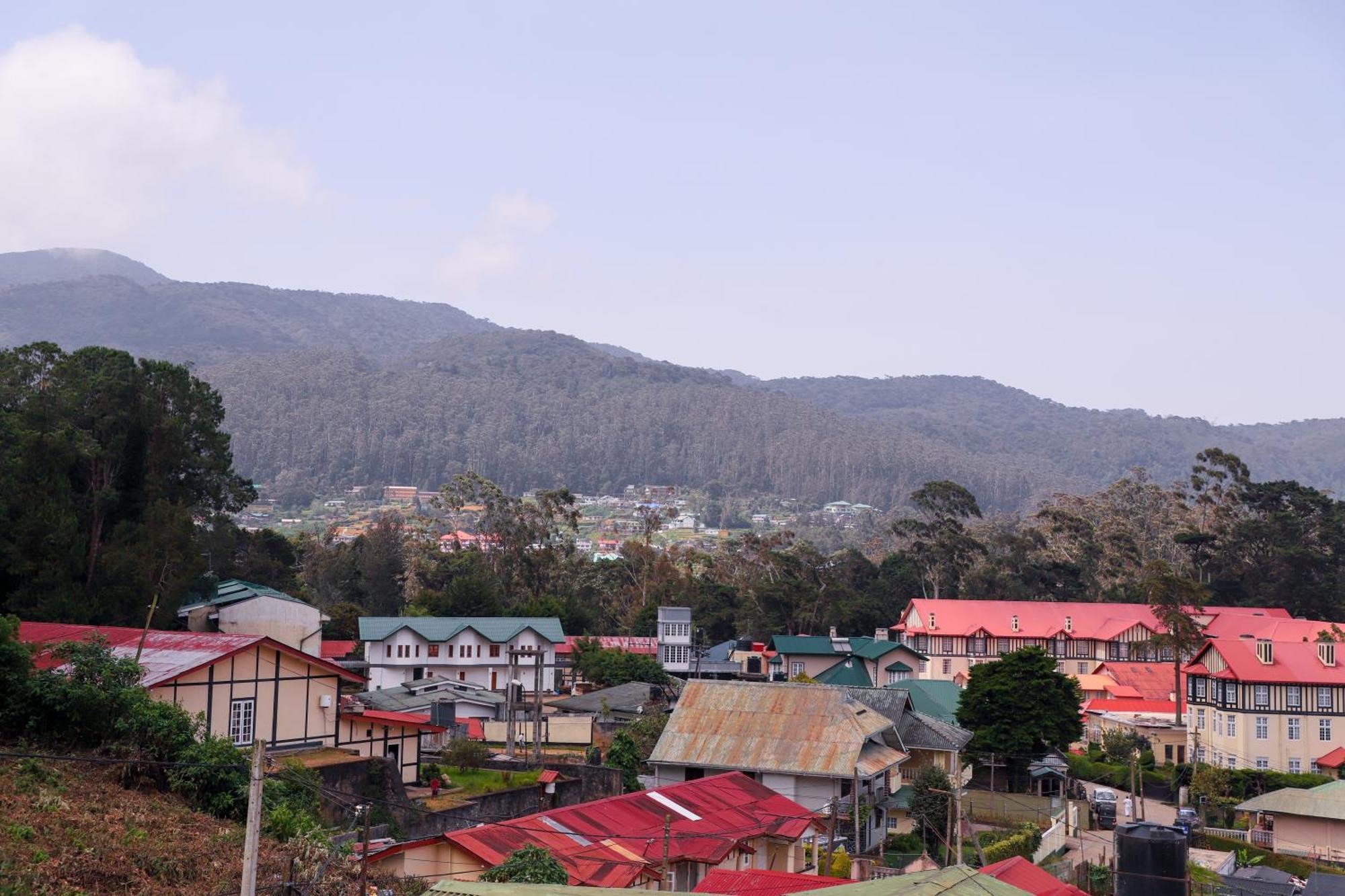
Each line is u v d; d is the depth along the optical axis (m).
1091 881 54.12
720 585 146.75
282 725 46.69
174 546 68.12
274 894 28.88
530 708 74.88
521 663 99.06
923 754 63.69
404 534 173.62
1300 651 83.56
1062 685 73.19
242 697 45.16
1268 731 80.75
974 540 158.00
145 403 74.06
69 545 64.75
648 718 74.88
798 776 52.91
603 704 85.62
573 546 162.38
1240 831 67.81
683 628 114.56
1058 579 151.75
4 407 71.94
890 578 154.00
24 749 37.03
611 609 149.38
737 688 58.38
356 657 98.81
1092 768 82.06
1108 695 104.38
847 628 138.38
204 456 82.19
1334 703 81.44
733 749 54.62
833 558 167.62
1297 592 135.12
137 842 30.70
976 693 73.19
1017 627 121.38
